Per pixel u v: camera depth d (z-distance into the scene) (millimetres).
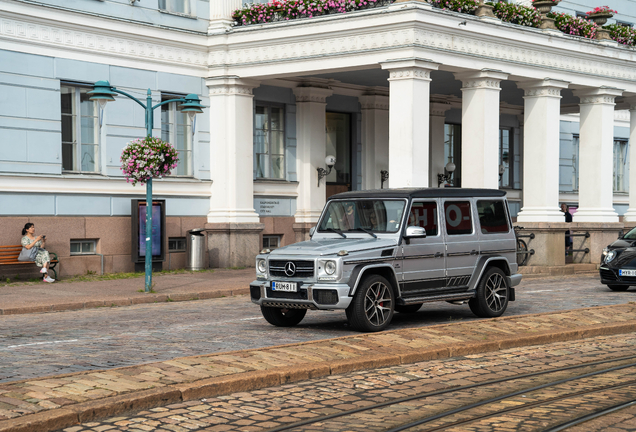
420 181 19000
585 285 18406
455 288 11758
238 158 21734
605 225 23906
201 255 20859
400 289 11047
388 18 18984
